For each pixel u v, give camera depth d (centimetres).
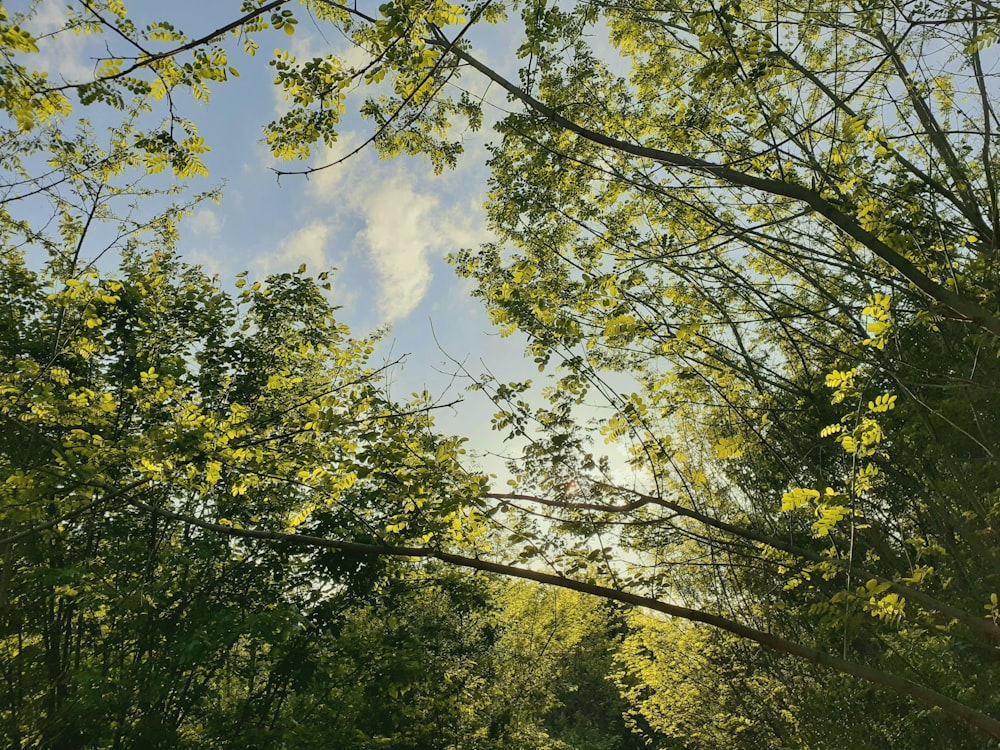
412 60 458
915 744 790
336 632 965
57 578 746
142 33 441
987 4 410
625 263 638
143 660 862
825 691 919
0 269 873
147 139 513
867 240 459
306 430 633
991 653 614
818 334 798
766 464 823
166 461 571
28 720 844
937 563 659
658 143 698
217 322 962
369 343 775
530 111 588
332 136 514
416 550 499
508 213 765
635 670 1526
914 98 541
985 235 527
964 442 585
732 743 1238
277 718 947
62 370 659
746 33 513
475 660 1402
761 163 548
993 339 481
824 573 522
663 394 731
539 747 1480
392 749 1132
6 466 661
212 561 887
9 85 410
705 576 1005
